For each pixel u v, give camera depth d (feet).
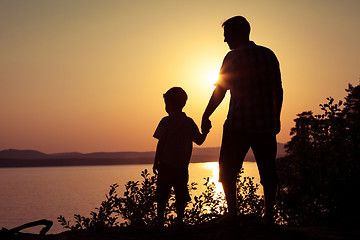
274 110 13.83
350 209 15.30
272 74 13.50
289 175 17.53
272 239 11.81
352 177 15.03
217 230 13.46
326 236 12.05
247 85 13.23
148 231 14.90
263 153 13.39
